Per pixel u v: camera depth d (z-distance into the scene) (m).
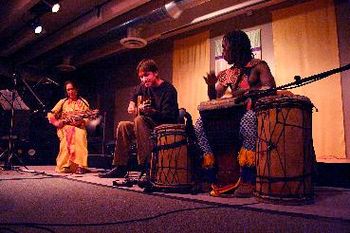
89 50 8.99
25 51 10.00
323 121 5.57
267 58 6.54
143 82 3.70
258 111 2.42
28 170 5.46
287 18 6.28
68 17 8.18
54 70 11.02
